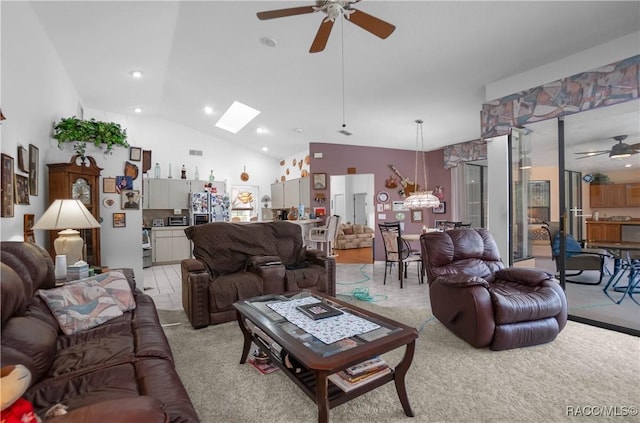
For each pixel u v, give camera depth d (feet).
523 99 11.76
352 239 31.55
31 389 4.20
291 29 10.37
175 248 22.48
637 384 6.49
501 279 10.12
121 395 4.06
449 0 8.28
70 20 9.75
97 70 13.28
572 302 12.10
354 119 17.93
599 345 8.33
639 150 12.42
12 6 7.84
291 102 16.38
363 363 5.67
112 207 12.84
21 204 8.44
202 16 10.22
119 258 12.98
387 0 8.34
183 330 9.64
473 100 14.84
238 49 11.97
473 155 21.79
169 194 23.00
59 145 11.31
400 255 15.15
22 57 8.42
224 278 10.61
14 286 5.04
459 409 5.76
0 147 7.14
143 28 10.61
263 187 28.04
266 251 12.50
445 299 9.18
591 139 13.41
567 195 14.67
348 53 11.23
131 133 21.98
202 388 6.52
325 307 6.97
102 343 5.66
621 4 8.09
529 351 8.02
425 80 12.87
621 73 9.31
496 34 9.57
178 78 15.40
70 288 6.86
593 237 14.08
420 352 8.03
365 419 5.52
